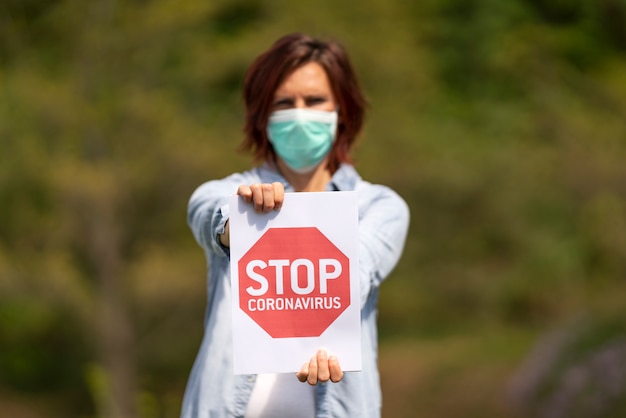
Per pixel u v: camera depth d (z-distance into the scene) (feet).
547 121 40.14
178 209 35.12
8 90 31.94
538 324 53.98
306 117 10.72
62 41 34.47
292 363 9.24
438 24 45.55
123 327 35.81
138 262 34.86
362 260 9.79
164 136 32.91
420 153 39.34
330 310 9.27
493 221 45.57
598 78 41.50
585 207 40.91
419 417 45.44
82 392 51.47
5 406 50.49
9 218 33.12
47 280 33.14
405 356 54.39
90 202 32.94
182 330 40.86
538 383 39.06
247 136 11.32
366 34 35.04
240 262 9.22
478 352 52.54
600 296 44.16
